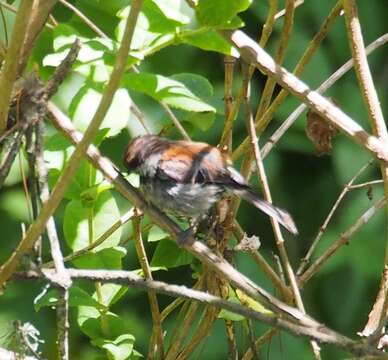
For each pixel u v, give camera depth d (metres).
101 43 7.23
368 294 15.02
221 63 14.30
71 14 9.37
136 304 14.68
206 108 7.34
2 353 7.29
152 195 9.35
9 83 6.34
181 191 9.17
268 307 7.16
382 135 7.28
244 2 6.84
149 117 11.54
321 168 15.55
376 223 14.53
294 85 7.09
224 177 9.08
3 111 6.50
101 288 8.43
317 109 7.04
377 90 15.27
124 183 7.36
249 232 14.91
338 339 6.95
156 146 9.37
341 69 8.49
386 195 7.12
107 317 8.23
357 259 14.59
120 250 8.27
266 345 13.41
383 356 6.87
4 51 7.18
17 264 6.67
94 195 7.92
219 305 7.05
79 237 8.27
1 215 14.35
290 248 14.78
